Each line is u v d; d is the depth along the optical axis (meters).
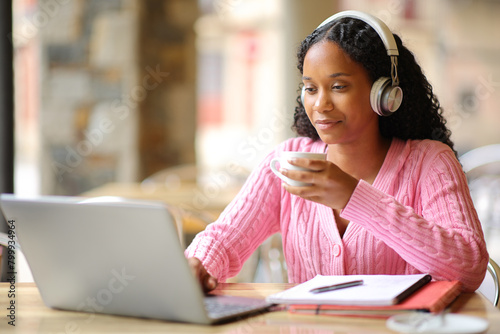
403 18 11.01
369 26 1.78
